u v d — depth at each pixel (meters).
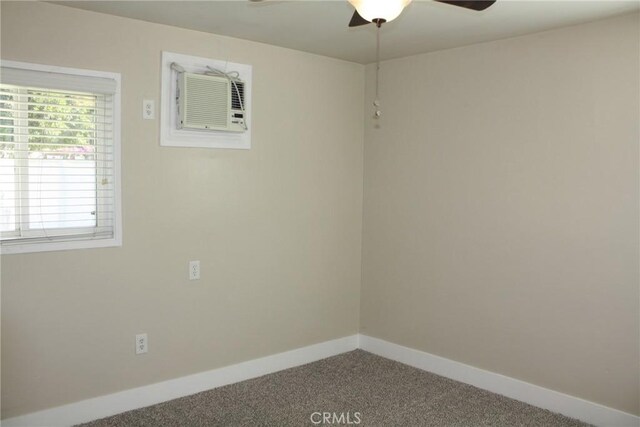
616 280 2.92
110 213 3.02
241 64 3.43
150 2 2.68
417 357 3.87
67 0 2.65
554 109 3.12
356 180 4.18
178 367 3.30
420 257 3.84
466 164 3.55
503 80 3.34
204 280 3.38
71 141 2.89
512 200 3.33
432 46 3.54
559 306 3.14
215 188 3.39
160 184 3.16
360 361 3.98
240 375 3.58
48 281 2.80
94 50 2.87
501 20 2.91
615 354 2.94
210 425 2.94
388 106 4.00
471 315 3.56
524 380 3.31
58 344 2.85
